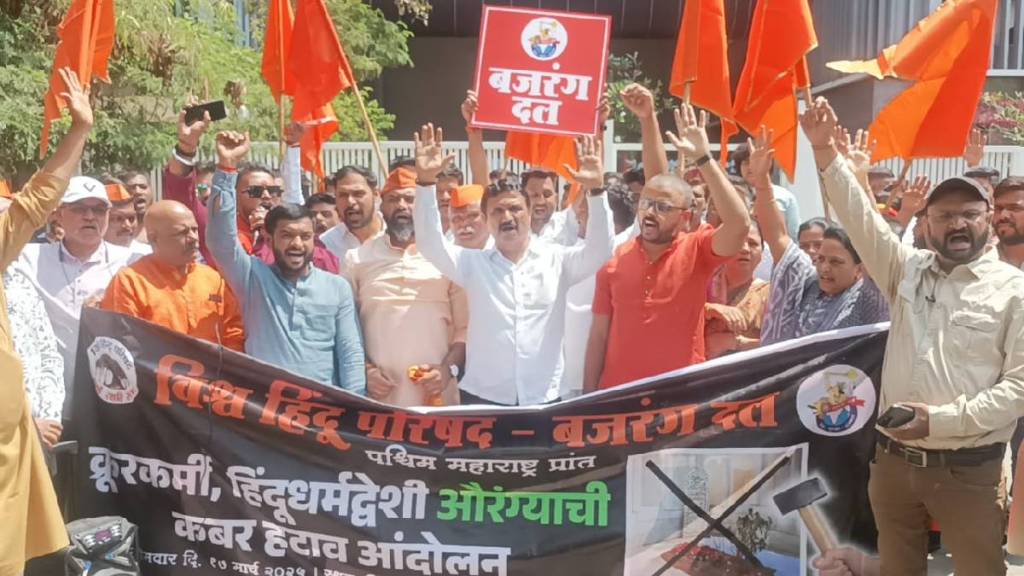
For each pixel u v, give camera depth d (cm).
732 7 1873
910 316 405
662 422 445
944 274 404
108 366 458
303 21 728
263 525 455
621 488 448
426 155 508
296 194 743
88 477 461
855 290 486
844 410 440
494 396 520
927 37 586
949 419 380
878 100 1448
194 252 494
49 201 401
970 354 390
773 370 444
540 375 520
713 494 446
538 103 583
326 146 1245
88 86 528
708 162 468
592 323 522
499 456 448
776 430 444
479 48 586
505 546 449
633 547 448
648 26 1977
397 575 453
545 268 523
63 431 474
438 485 451
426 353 541
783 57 597
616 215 702
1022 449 376
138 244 640
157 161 1184
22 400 382
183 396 455
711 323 550
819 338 440
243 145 502
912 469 405
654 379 445
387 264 549
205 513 456
